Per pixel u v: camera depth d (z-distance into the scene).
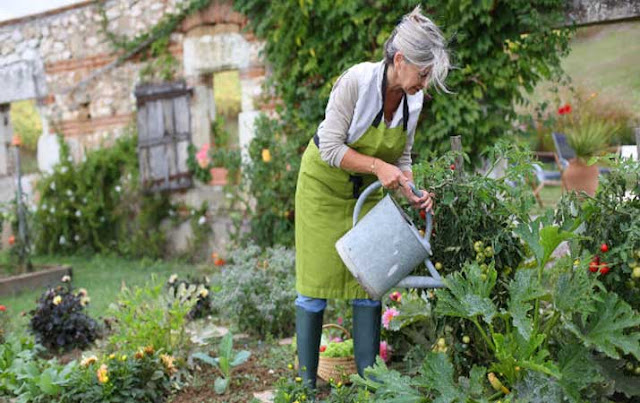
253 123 6.18
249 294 3.84
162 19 6.78
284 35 5.67
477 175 2.43
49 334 3.79
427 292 2.68
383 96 2.31
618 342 2.03
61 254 7.65
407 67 2.17
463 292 2.20
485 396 2.22
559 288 2.16
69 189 7.55
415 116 2.46
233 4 6.23
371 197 2.58
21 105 12.64
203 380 3.13
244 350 3.43
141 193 7.11
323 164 2.50
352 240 2.29
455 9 4.69
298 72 5.70
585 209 2.31
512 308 2.12
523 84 4.88
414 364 2.73
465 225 2.40
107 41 7.20
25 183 8.08
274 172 5.96
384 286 2.28
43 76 7.73
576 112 7.39
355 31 5.23
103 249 7.35
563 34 4.72
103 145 7.43
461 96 4.78
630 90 9.48
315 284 2.57
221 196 6.62
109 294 5.21
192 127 6.72
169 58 6.81
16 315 4.69
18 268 6.34
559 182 8.75
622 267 2.21
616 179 2.30
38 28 7.70
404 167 2.63
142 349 2.96
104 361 2.95
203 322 4.20
